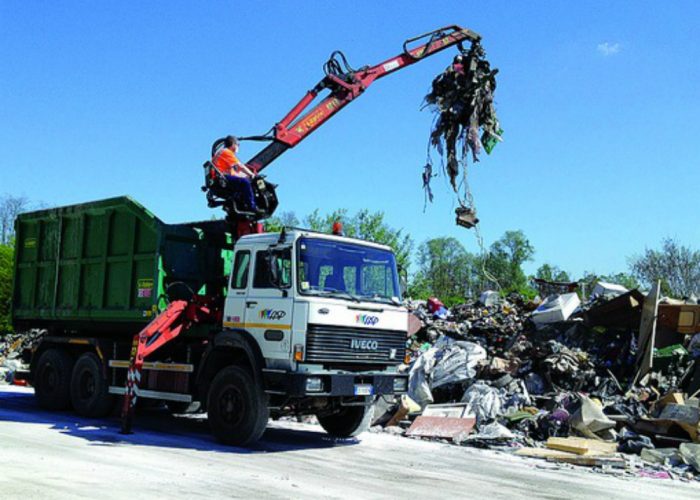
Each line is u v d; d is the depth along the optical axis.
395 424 13.05
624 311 15.02
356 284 10.49
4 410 13.52
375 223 37.16
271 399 10.24
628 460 10.08
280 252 10.10
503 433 11.54
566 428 11.72
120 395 12.90
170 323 11.41
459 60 12.49
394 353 10.75
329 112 13.16
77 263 13.35
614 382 13.62
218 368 10.95
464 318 20.25
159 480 7.38
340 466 8.97
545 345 14.84
